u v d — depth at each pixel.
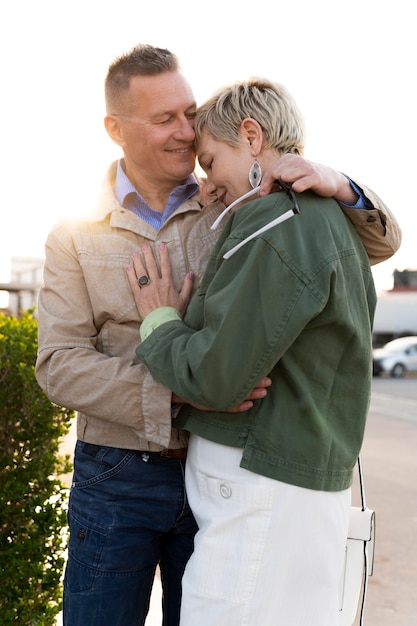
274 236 1.70
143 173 2.17
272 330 1.66
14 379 2.97
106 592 2.11
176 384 1.76
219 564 1.76
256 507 1.74
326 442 1.76
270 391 1.78
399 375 31.53
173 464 2.12
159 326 1.88
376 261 2.12
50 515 2.97
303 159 1.81
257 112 1.91
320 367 1.77
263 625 1.72
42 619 2.95
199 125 1.99
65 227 2.11
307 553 1.76
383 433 11.68
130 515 2.11
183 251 2.15
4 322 3.30
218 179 1.97
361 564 2.03
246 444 1.76
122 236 2.12
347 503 1.86
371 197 1.93
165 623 2.25
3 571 2.86
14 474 2.99
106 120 2.15
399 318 40.12
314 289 1.68
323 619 1.79
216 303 1.70
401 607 4.03
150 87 2.03
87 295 2.13
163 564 2.25
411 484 7.23
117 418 1.98
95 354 2.04
